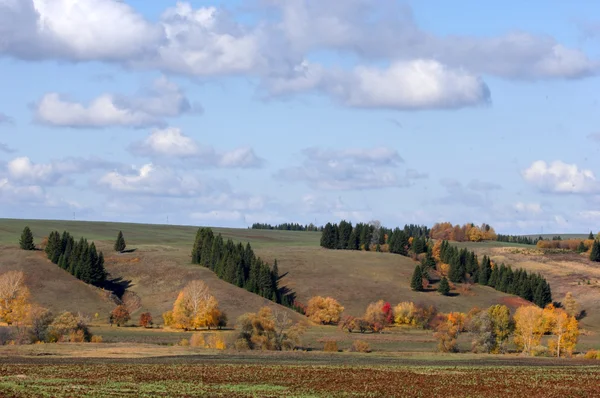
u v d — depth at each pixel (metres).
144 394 69.31
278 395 71.25
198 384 77.12
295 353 126.19
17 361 95.44
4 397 64.81
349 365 101.81
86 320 147.38
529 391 79.19
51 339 136.00
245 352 124.88
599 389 81.88
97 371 85.69
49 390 69.44
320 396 71.44
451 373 93.62
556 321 146.88
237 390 73.62
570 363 115.38
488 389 80.00
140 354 112.50
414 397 73.44
